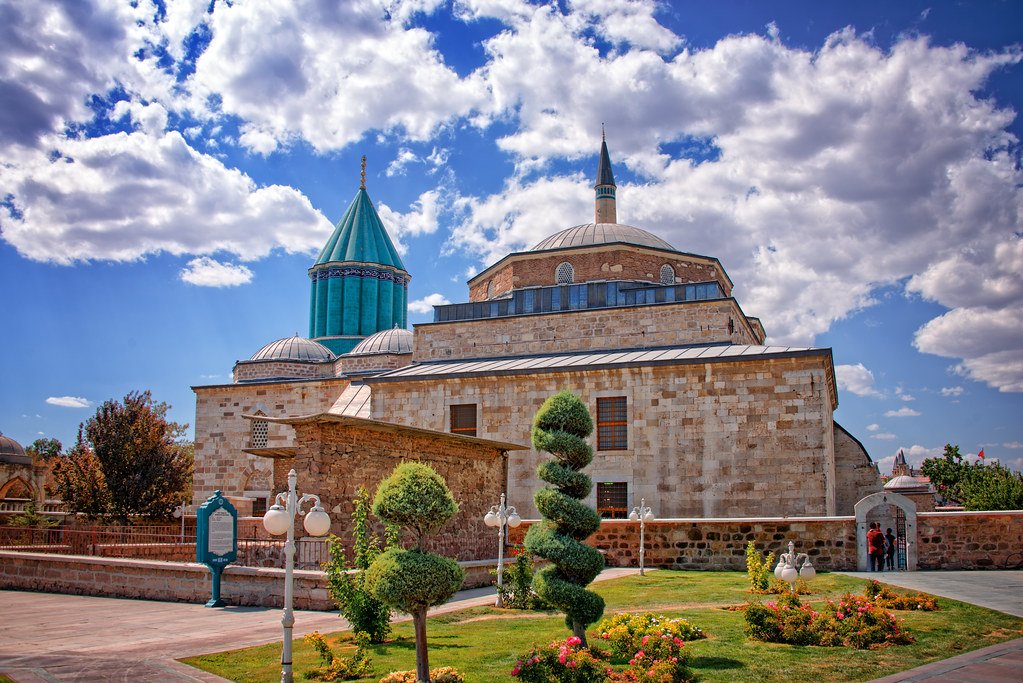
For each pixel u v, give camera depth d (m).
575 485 13.84
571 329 40.75
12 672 12.04
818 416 31.50
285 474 30.98
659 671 11.31
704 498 32.50
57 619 17.59
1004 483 44.16
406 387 38.41
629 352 38.56
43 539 28.52
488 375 36.53
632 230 47.84
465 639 14.45
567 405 14.22
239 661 12.68
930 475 66.81
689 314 38.75
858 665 12.22
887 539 25.83
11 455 52.91
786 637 14.00
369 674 11.77
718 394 33.06
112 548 27.03
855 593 19.52
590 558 13.23
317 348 61.00
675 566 26.69
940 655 12.73
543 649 12.27
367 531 22.33
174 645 14.12
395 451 24.19
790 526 25.64
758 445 32.12
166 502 46.56
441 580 10.76
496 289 47.38
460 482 27.23
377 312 73.75
